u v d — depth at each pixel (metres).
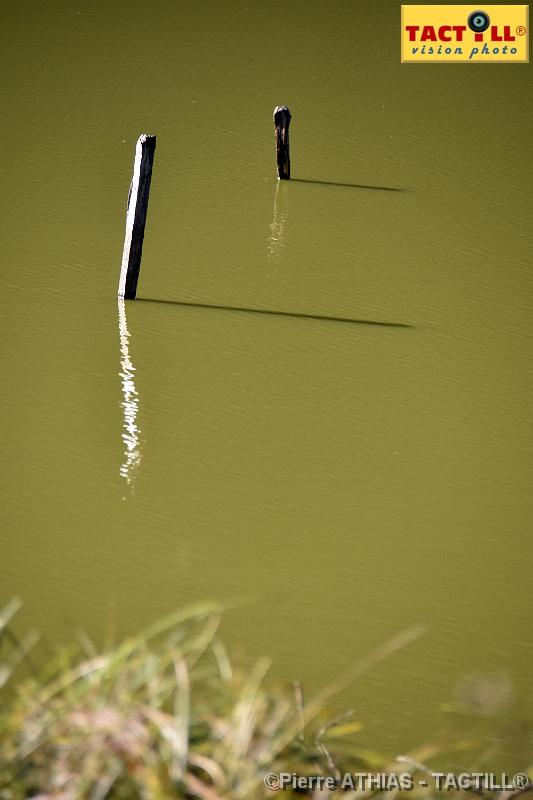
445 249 26.97
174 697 10.98
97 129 33.41
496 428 19.73
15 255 25.42
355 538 16.64
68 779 8.71
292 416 19.77
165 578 15.52
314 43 41.53
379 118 35.53
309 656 14.09
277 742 9.39
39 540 16.12
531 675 13.99
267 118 35.06
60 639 13.99
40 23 41.78
